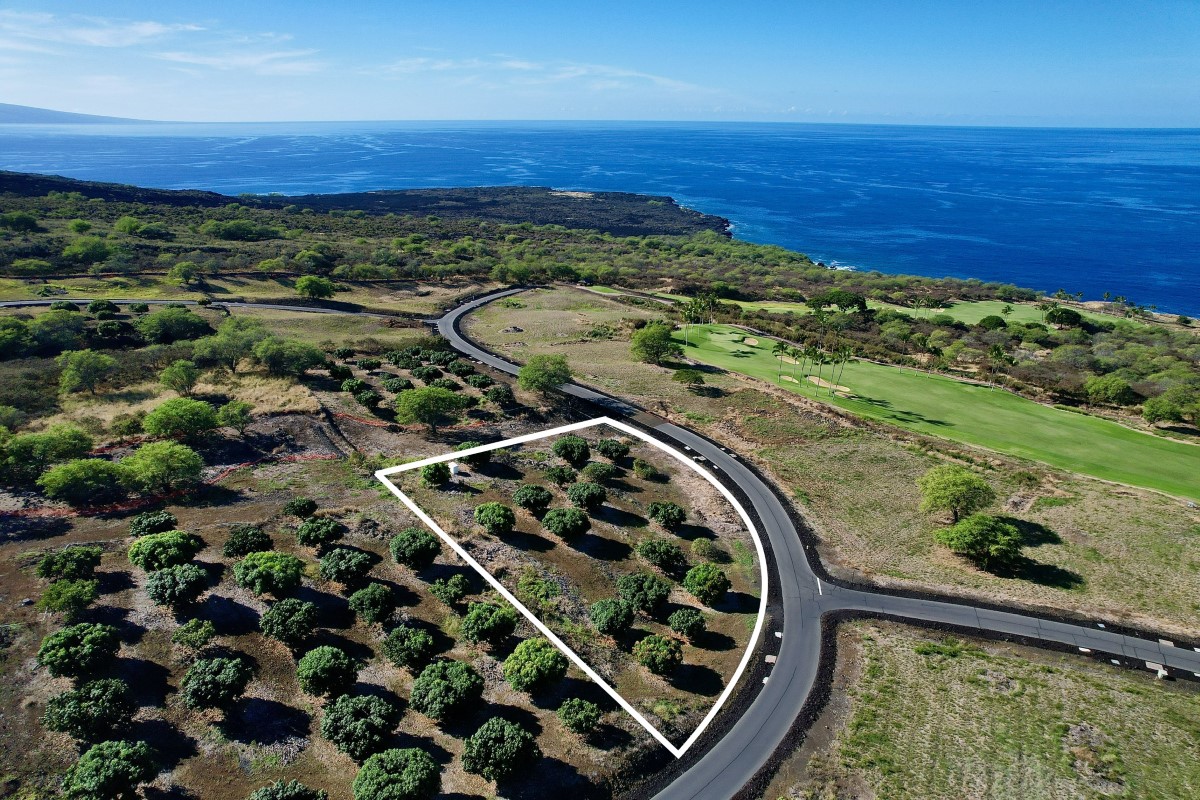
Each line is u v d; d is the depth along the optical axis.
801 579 42.03
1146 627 37.53
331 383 67.19
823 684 33.59
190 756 27.09
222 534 40.19
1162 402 70.19
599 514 46.91
